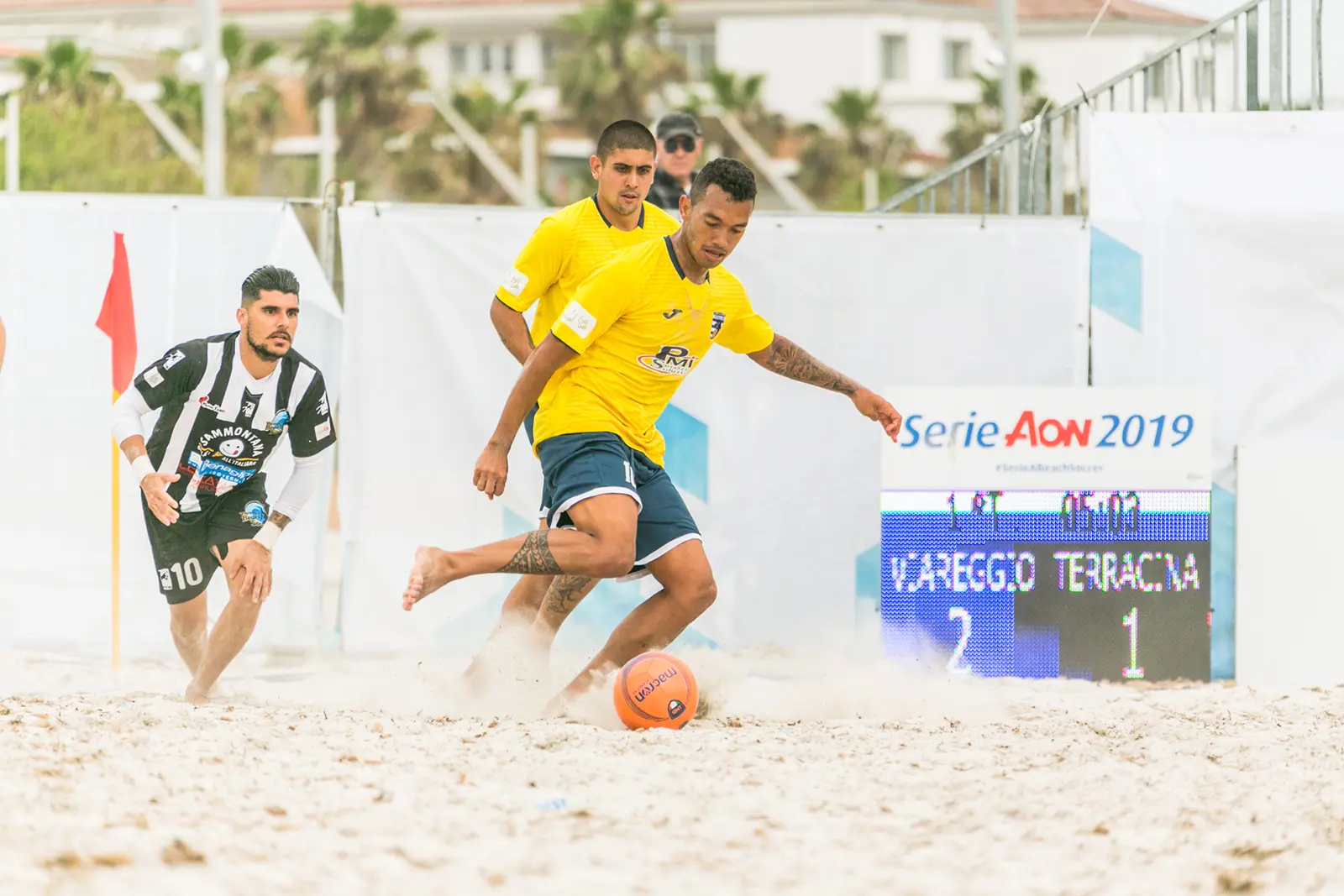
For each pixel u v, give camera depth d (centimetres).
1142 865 802
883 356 1792
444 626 1762
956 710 1402
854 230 1784
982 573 1644
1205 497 1661
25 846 759
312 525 1758
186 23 9675
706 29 13288
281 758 990
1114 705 1453
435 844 807
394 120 11362
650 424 1344
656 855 803
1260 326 1784
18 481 1730
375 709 1354
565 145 12050
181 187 8769
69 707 1188
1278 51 1902
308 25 11625
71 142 8481
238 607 1397
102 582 1739
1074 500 1650
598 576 1252
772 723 1290
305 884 733
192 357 1448
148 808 843
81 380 1731
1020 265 1795
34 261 1727
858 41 12900
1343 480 1742
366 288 1748
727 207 1224
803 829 863
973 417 1644
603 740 1117
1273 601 1750
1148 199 1792
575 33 12225
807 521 1792
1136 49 10438
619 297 1248
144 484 1406
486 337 1758
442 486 1759
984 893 757
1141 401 1653
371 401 1750
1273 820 880
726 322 1355
